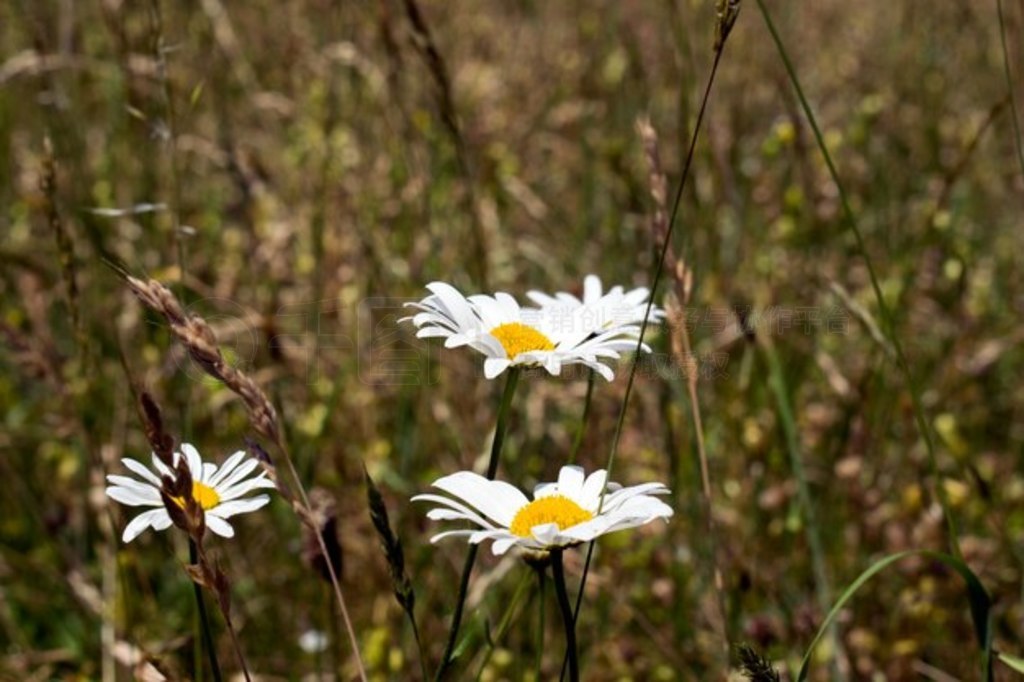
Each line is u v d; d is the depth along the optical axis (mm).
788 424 812
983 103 1413
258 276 969
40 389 990
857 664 809
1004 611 840
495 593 839
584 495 654
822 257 1072
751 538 869
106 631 803
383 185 1068
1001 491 920
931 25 1411
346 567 859
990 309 1152
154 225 1018
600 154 1118
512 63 1387
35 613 882
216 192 1180
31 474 958
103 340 952
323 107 1066
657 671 817
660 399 856
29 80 1229
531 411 892
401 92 1036
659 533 867
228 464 664
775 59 1334
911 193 1206
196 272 993
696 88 980
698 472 849
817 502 885
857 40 1478
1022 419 1036
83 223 972
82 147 1082
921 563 835
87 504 887
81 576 855
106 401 918
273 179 1127
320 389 905
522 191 1101
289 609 869
